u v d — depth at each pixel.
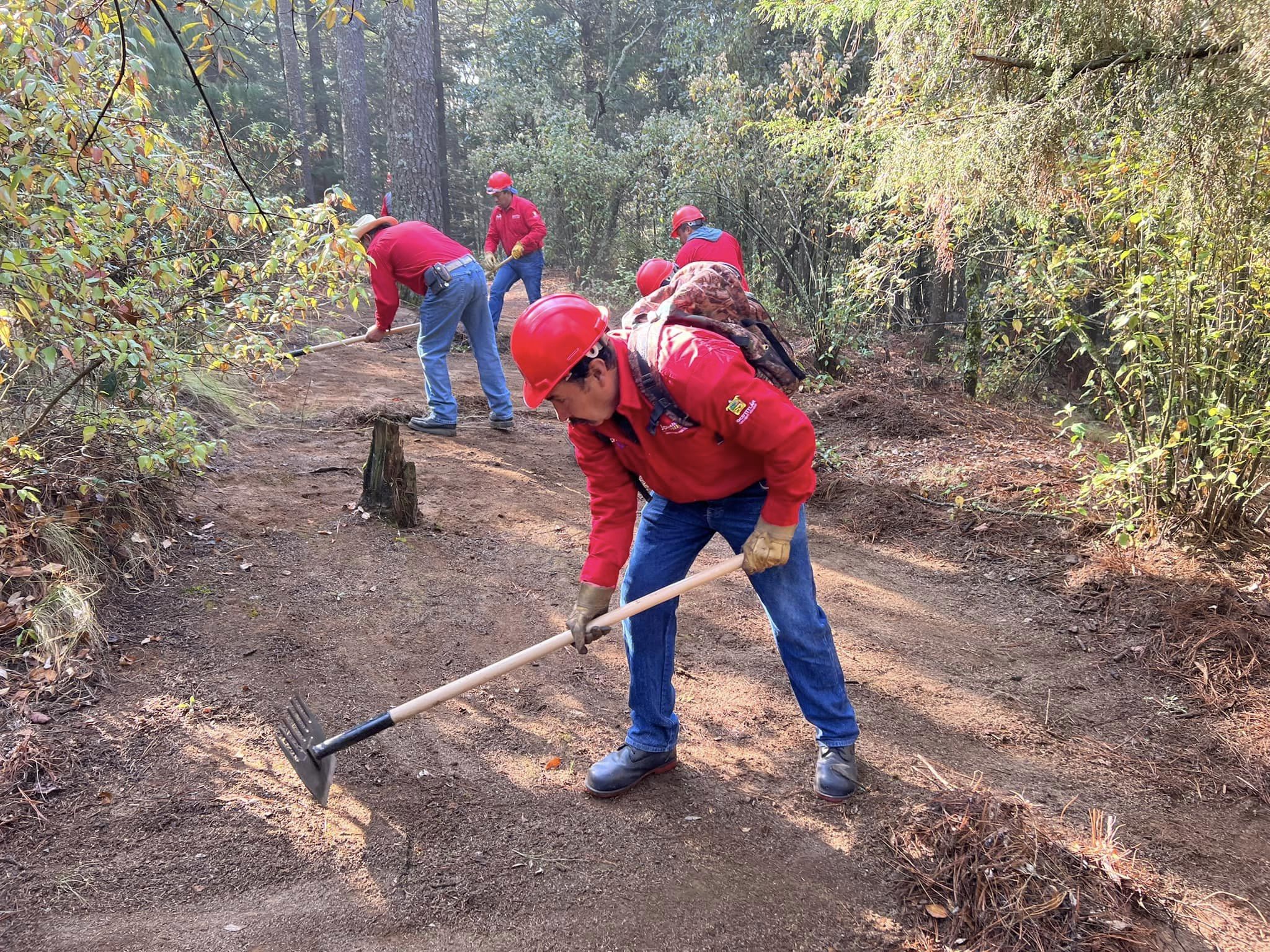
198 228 5.02
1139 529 4.62
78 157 3.20
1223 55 3.47
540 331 2.17
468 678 2.53
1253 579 4.11
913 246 6.61
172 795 2.67
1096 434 7.07
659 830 2.66
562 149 13.94
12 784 2.62
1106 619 4.00
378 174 23.81
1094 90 3.90
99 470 4.08
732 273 2.41
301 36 23.08
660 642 2.68
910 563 4.75
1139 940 2.21
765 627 3.97
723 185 10.19
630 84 22.95
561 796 2.79
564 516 5.10
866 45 10.75
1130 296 4.35
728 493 2.47
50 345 3.20
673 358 2.21
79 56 2.99
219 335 4.84
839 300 7.96
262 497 4.84
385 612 3.85
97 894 2.29
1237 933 2.29
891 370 9.50
